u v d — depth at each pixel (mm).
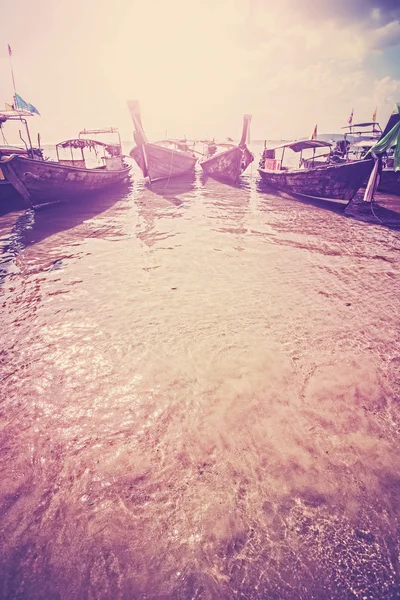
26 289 7906
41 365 5270
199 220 14227
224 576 2693
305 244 11016
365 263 9375
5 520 3121
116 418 4270
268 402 4461
